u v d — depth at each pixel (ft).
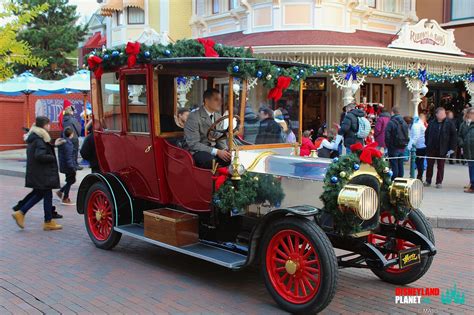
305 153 20.63
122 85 21.57
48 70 106.01
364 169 15.97
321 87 53.01
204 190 18.79
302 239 15.55
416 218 17.70
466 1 61.05
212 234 19.47
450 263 21.15
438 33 52.95
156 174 20.59
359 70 46.24
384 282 18.65
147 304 16.28
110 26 71.05
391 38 54.03
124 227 21.79
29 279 18.69
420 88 52.03
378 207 16.10
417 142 39.22
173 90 21.01
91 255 21.95
